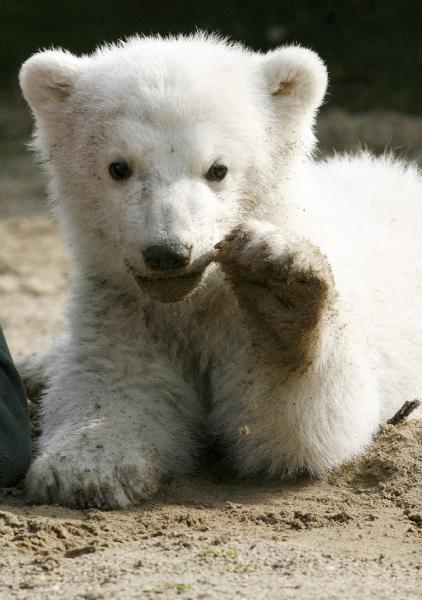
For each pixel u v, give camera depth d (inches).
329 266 328.2
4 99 1322.6
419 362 438.3
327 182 472.4
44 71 402.0
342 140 1127.6
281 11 1312.7
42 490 350.6
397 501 352.2
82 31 1343.5
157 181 358.9
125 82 375.9
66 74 399.5
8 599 266.8
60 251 857.5
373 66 1269.7
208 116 368.8
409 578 274.4
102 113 375.9
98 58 408.8
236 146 373.1
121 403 381.7
